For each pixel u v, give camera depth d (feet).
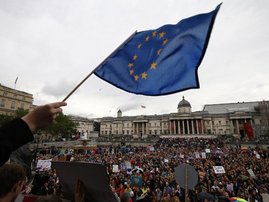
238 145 233.55
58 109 5.64
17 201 17.40
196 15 16.01
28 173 16.03
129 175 59.47
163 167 75.25
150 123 435.94
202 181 52.24
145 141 283.18
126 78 17.97
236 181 57.72
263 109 315.17
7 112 234.38
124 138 318.86
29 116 5.08
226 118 383.24
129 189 42.75
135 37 19.07
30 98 263.70
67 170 10.40
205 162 88.17
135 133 444.14
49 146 206.39
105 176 9.05
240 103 440.45
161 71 16.63
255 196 46.73
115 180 51.29
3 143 4.27
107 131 484.33
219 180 57.57
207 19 15.23
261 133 287.69
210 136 310.04
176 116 396.78
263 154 142.41
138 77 17.60
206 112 401.70
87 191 9.61
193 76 14.96
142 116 447.83
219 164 81.51
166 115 422.82
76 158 93.61
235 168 73.61
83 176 9.71
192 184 24.97
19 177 6.69
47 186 38.70
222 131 380.17
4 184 6.24
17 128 4.70
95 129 515.09
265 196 41.37
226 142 241.14
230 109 424.46
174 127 395.75
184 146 227.61
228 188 50.72
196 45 15.34
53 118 5.52
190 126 386.73
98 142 305.32
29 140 4.83
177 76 15.70
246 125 205.57
